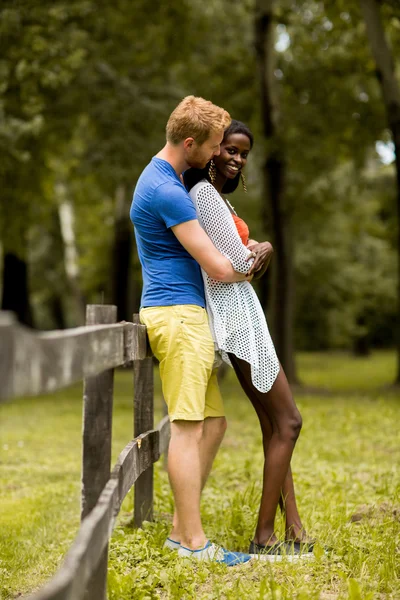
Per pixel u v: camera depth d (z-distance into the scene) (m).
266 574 7.43
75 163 38.34
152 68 37.78
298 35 38.19
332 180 44.66
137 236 8.22
